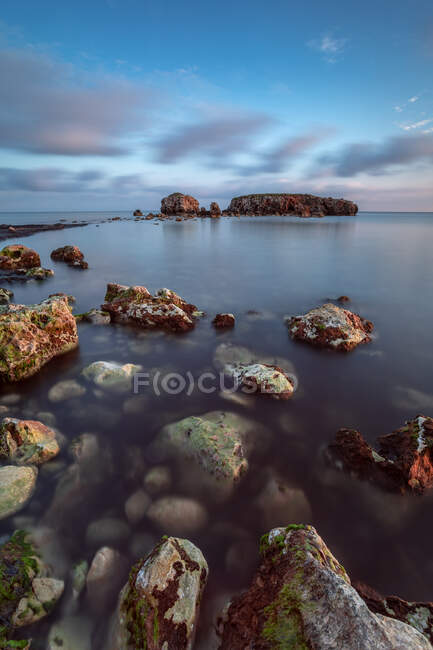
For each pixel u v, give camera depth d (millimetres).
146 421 5680
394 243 34875
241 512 4027
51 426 5496
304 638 2322
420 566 3500
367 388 6945
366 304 13531
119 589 3170
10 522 3742
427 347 9062
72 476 4418
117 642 2691
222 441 4781
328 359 8273
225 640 2615
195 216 100375
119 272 20438
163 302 11258
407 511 4105
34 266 21156
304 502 4195
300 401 6422
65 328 8422
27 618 2832
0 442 4664
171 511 3961
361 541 3752
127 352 8578
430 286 16594
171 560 3020
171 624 2652
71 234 43938
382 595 3219
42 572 3201
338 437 5086
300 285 17016
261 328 10547
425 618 2844
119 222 74562
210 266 22453
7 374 6816
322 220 84125
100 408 6039
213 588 3182
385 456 4898
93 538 3629
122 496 4168
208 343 9227
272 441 5289
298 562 2873
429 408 6270
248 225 63625
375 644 2170
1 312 8156
